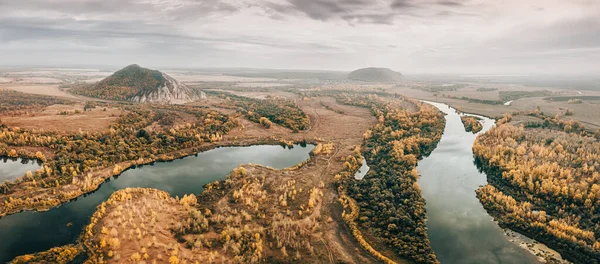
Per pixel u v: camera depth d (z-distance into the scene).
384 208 104.31
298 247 83.62
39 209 99.94
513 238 95.06
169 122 188.00
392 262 80.88
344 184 122.69
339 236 91.19
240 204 105.94
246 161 152.62
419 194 117.25
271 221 95.38
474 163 155.25
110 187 118.88
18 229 89.44
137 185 121.50
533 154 143.62
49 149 139.75
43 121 168.75
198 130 181.75
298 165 144.12
